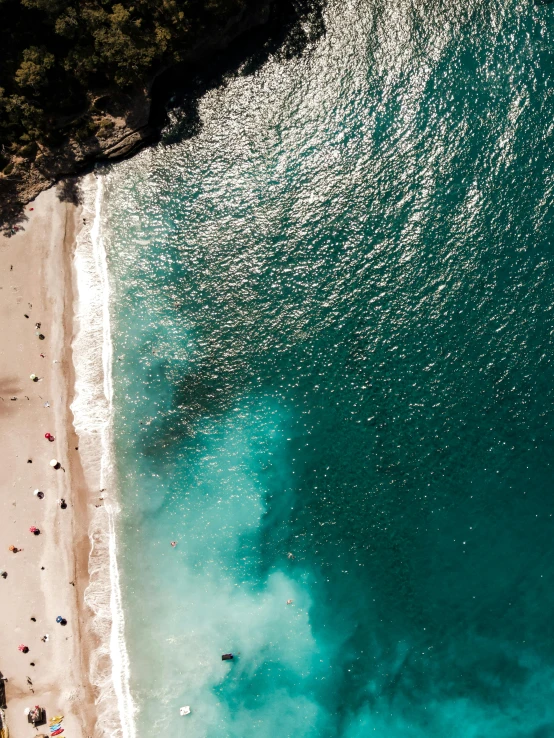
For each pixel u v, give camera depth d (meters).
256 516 53.72
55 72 57.12
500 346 56.19
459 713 50.28
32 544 51.94
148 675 50.31
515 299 56.97
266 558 53.00
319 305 57.50
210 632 51.34
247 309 57.53
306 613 52.09
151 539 53.00
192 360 56.50
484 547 52.97
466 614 52.06
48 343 55.25
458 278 57.59
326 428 55.34
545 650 51.34
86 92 58.50
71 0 54.19
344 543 53.38
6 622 50.66
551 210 58.50
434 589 52.56
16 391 54.12
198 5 57.34
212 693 50.19
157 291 57.78
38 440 53.56
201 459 54.72
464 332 56.56
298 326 57.16
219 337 57.00
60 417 54.16
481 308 56.97
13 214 57.28
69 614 51.12
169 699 49.91
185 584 52.25
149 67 58.22
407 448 54.75
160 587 52.06
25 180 57.56
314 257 58.50
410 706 50.38
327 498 54.16
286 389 56.03
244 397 55.88
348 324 57.12
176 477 54.28
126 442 54.59
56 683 49.94
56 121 58.00
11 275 56.03
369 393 55.78
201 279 58.19
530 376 55.56
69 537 52.38
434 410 55.28
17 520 52.16
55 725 49.19
